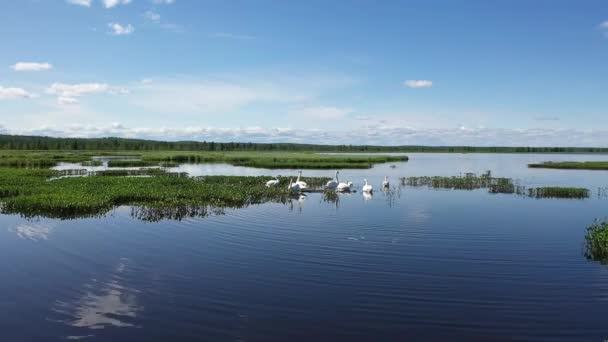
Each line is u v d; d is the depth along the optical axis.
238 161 87.94
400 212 27.03
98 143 179.50
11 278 14.42
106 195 29.19
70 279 14.34
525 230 22.03
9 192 32.16
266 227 22.14
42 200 26.78
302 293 13.23
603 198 34.66
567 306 12.38
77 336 10.54
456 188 41.44
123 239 19.52
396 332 10.84
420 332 10.85
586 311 12.06
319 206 29.22
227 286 13.74
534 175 59.53
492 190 39.12
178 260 16.41
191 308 12.12
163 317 11.55
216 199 30.11
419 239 19.89
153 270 15.23
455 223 23.64
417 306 12.35
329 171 64.69
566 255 17.44
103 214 25.41
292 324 11.22
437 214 26.45
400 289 13.60
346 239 19.73
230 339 10.43
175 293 13.16
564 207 29.66
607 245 17.33
